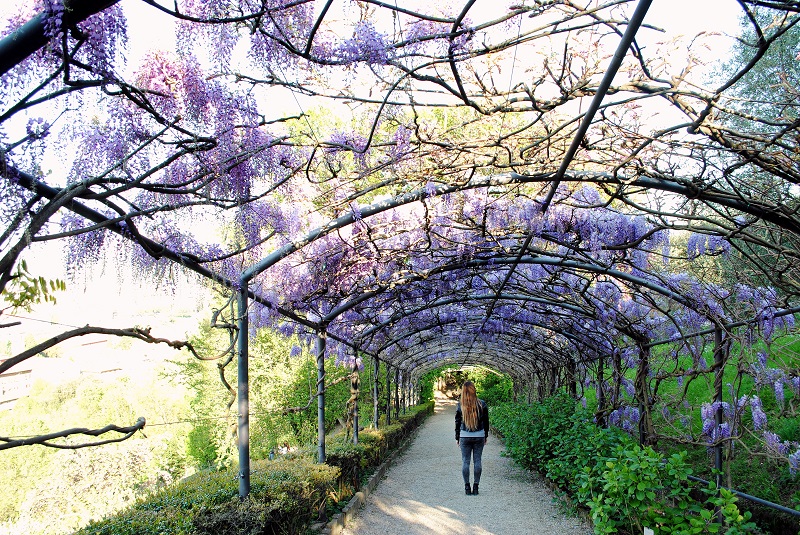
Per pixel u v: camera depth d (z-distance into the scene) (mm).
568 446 6547
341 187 3943
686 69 2457
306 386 12078
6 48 1368
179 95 2209
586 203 4027
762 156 2760
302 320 5379
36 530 10008
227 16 1996
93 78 1753
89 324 2250
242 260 3082
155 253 2371
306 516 4570
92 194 1850
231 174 2564
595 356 8352
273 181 2867
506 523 5840
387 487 8094
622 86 2541
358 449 7516
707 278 4555
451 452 12117
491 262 5199
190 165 2438
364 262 5223
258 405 11898
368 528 5660
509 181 3379
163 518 3150
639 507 3723
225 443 11961
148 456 12102
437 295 6617
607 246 4074
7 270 1582
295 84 2631
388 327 8430
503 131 3432
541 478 8211
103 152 1927
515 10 2244
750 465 5176
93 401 16094
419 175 3502
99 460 11070
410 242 4789
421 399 26453
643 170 3094
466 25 2279
